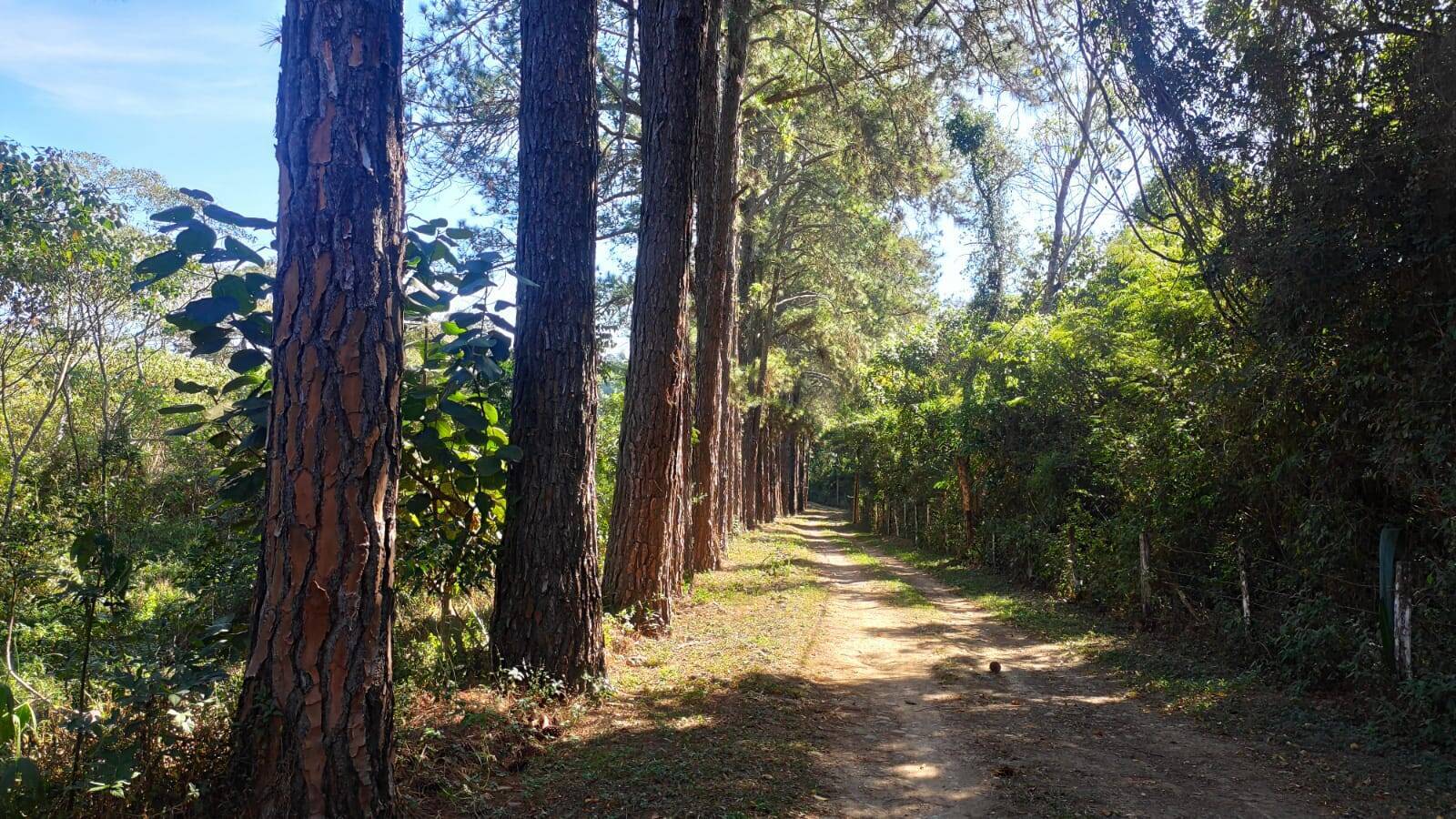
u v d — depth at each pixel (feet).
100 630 17.56
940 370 90.07
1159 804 15.84
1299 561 25.75
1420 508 21.12
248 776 11.89
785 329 102.68
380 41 12.42
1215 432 29.73
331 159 11.94
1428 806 15.40
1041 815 15.28
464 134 43.55
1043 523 51.98
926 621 40.16
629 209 59.82
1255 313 24.84
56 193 38.86
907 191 54.70
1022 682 27.20
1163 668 28.19
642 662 27.84
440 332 21.38
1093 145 24.84
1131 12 22.91
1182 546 33.94
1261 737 20.20
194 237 14.34
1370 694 21.90
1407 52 20.61
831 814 15.16
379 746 12.23
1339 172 21.39
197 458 52.70
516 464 22.06
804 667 28.40
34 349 48.93
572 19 23.25
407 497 21.62
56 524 27.76
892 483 113.19
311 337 11.81
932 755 19.13
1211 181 23.65
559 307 22.41
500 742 17.40
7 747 13.24
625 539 33.86
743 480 118.62
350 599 11.92
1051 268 85.15
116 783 11.28
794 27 52.31
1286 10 22.08
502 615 21.84
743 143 65.00
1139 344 39.81
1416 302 20.53
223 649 14.39
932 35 43.83
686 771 16.66
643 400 34.06
